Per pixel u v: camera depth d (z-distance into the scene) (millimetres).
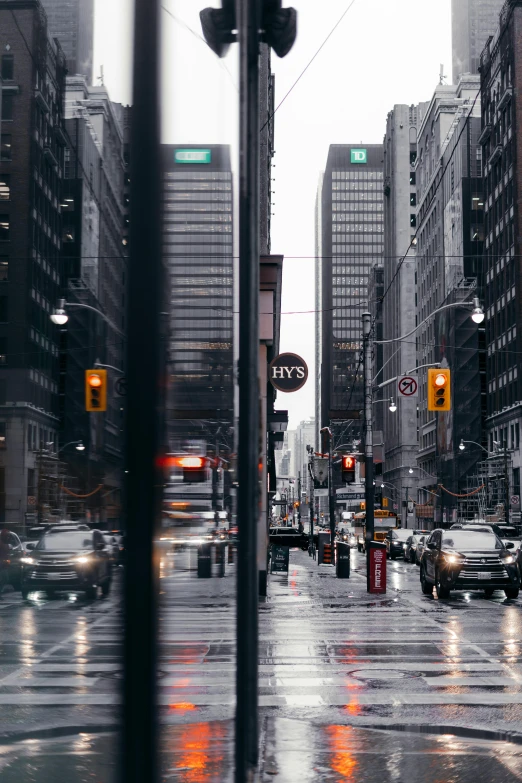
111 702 10133
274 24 6805
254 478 5691
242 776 5379
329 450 49688
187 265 81312
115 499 90062
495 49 91500
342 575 34469
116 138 114188
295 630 17391
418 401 131125
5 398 74750
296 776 6941
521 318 80875
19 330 76625
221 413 43031
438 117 120875
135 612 2828
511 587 25156
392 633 16969
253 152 5914
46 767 7145
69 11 101875
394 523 71375
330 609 21859
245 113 5910
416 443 135875
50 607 23234
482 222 103375
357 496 41031
